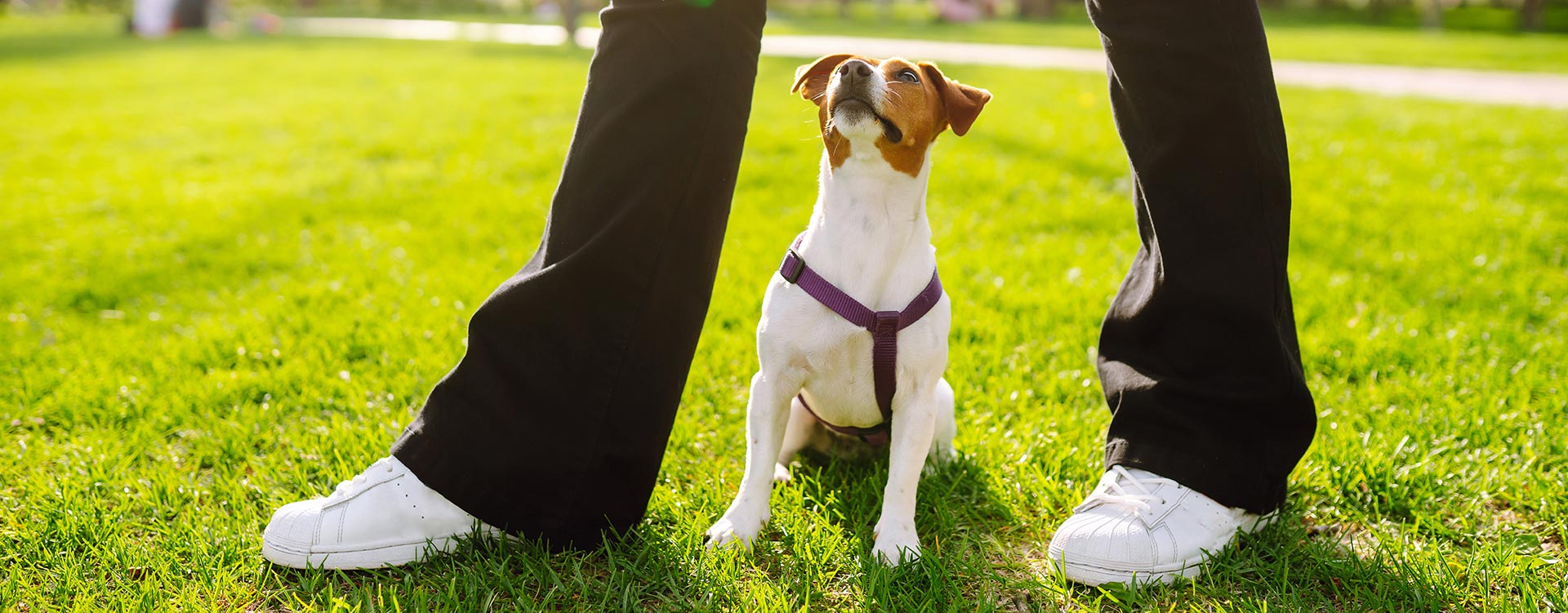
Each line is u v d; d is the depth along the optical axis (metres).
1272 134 2.21
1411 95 11.60
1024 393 3.37
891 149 2.31
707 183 2.17
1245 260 2.23
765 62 15.17
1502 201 5.97
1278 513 2.52
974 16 30.83
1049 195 6.45
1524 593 2.18
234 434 3.08
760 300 4.33
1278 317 2.29
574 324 2.20
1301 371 2.37
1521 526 2.54
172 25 24.48
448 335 3.96
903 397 2.47
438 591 2.24
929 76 2.47
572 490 2.30
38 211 6.26
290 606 2.21
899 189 2.37
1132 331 2.45
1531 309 4.08
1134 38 2.17
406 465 2.31
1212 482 2.33
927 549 2.38
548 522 2.33
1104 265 4.82
